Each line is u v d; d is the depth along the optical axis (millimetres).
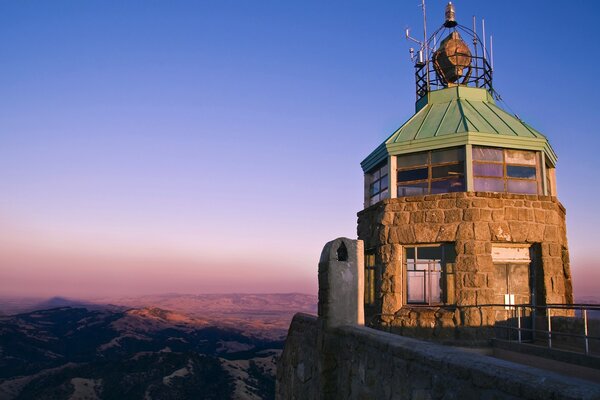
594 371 8734
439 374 4320
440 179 14609
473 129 14328
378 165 16344
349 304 7516
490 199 13852
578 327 11391
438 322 13461
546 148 14836
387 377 5418
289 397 9773
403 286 14375
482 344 12938
